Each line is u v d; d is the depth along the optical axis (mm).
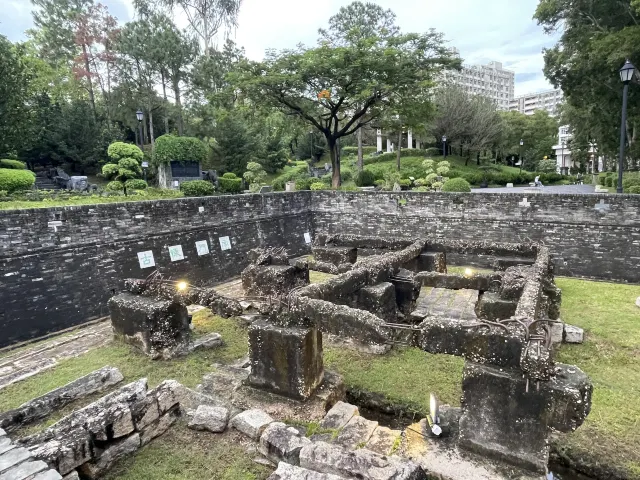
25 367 6172
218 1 25969
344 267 8227
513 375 3389
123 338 6535
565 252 11211
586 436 4238
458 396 5082
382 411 5090
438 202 13000
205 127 26781
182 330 6320
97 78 26750
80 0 26859
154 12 24594
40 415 4590
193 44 25141
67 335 7742
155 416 4141
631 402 4832
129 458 3859
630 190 15117
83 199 14109
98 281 8836
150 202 9977
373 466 3227
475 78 81750
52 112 21891
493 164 38062
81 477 3605
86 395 5031
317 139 38531
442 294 9250
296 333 4492
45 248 7980
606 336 6695
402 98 18156
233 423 4238
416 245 8789
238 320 7660
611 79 16875
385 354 6285
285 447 3646
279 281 8312
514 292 6039
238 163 27406
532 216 11586
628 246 10344
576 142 31969
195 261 11070
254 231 13094
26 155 21266
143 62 23859
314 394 4715
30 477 2777
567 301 8680
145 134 28859
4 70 16234
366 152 41469
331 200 15133
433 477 3443
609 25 16906
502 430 3457
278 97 17797
